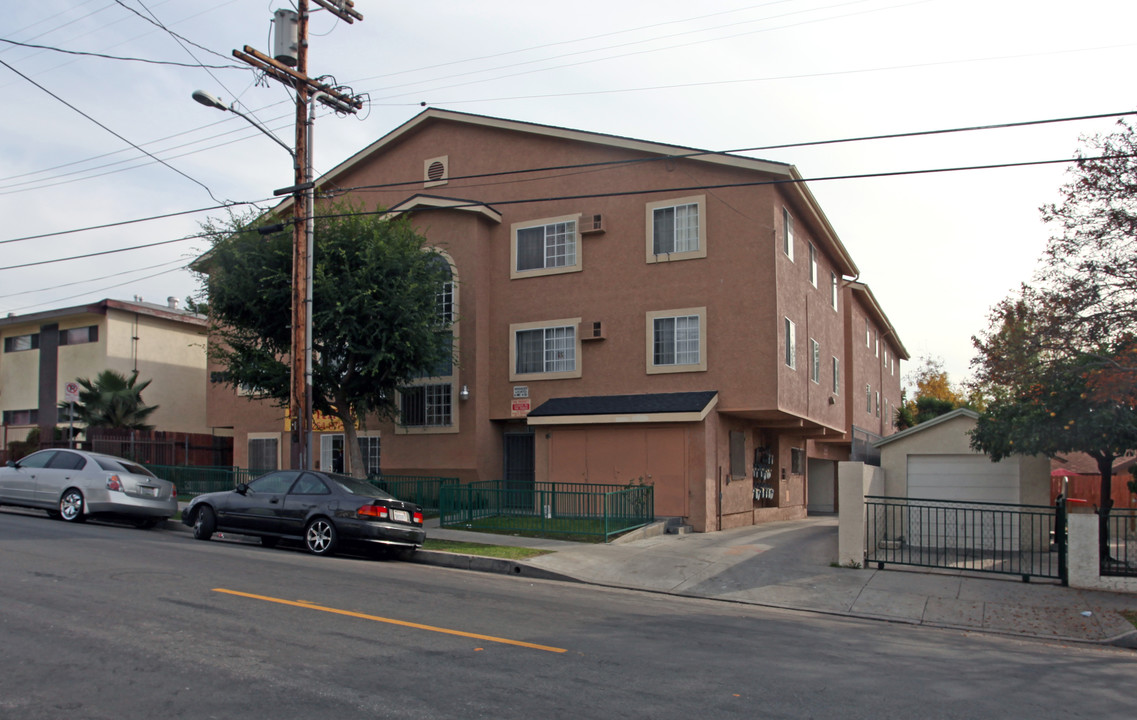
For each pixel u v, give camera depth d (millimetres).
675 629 9133
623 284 21562
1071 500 13820
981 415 16312
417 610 9125
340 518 14031
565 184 22422
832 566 14445
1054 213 14016
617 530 17406
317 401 20375
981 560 15016
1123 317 13656
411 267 19969
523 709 5891
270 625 7988
